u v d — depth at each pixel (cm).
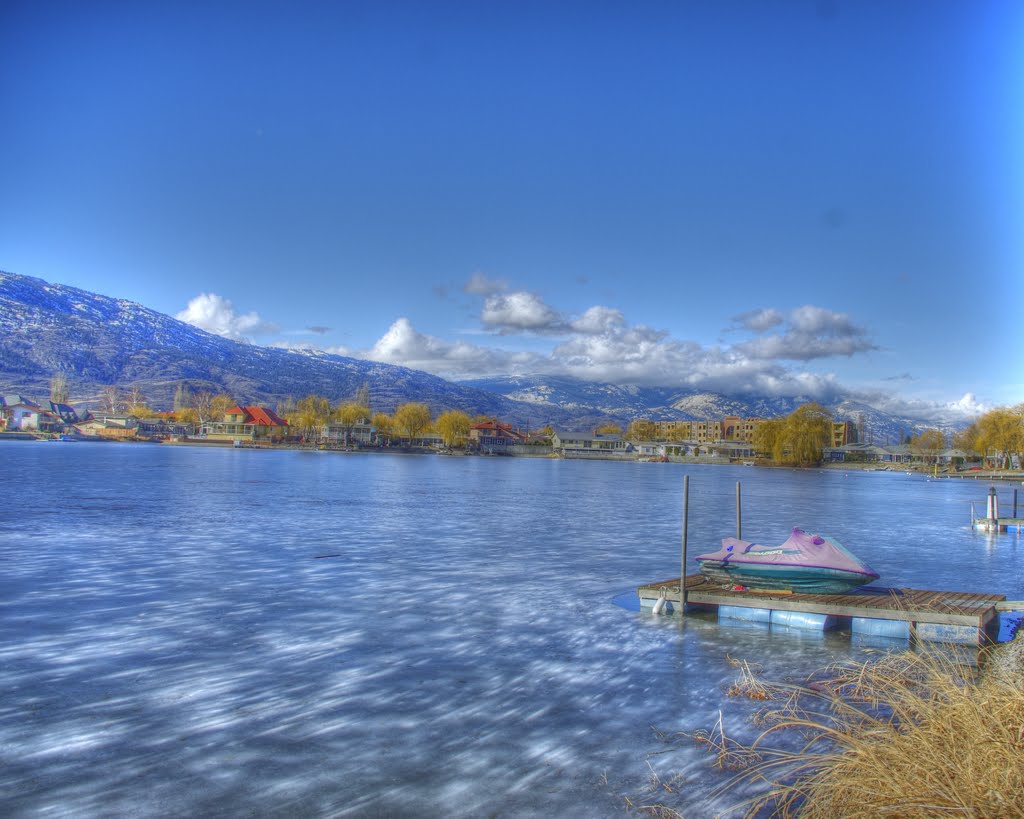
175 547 2441
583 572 2177
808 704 1061
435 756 859
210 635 1360
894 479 12612
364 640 1354
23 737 875
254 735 902
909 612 1482
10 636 1323
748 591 1680
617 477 9988
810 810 636
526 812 729
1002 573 2434
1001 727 593
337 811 724
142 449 15088
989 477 13425
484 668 1209
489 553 2531
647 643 1406
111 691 1045
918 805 522
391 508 4212
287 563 2192
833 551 1731
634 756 870
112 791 750
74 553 2272
